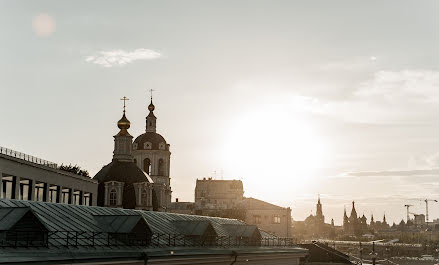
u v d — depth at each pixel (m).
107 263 42.19
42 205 48.56
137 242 49.47
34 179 67.38
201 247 57.97
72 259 39.06
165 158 153.38
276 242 76.19
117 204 110.44
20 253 36.72
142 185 113.06
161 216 64.56
